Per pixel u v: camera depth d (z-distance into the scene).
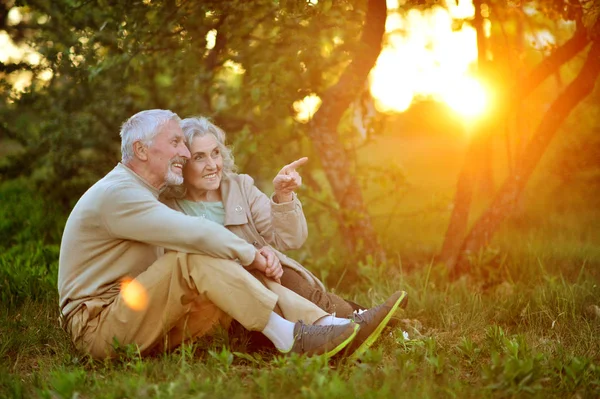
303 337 3.12
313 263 5.52
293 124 5.51
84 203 3.23
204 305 3.26
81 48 5.39
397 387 2.73
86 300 3.25
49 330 3.77
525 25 6.33
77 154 7.03
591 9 4.50
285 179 3.52
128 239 3.24
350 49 5.01
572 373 2.89
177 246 3.13
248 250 3.20
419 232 7.02
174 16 4.89
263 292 3.12
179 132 3.37
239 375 3.04
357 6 5.17
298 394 2.69
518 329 3.87
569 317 4.04
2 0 6.64
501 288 4.78
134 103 6.54
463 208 5.23
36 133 7.37
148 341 3.22
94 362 3.29
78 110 6.77
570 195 7.54
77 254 3.25
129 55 5.09
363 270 5.03
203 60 5.71
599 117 6.86
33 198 7.63
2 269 4.61
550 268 5.17
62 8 5.37
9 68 6.20
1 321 3.84
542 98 7.26
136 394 2.71
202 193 3.62
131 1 4.91
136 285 3.16
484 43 5.25
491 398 2.72
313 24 4.93
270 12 4.92
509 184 5.09
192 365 3.11
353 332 3.07
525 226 6.75
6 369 3.12
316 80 5.27
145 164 3.34
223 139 3.68
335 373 2.80
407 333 3.78
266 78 4.96
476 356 3.27
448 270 5.11
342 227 5.61
